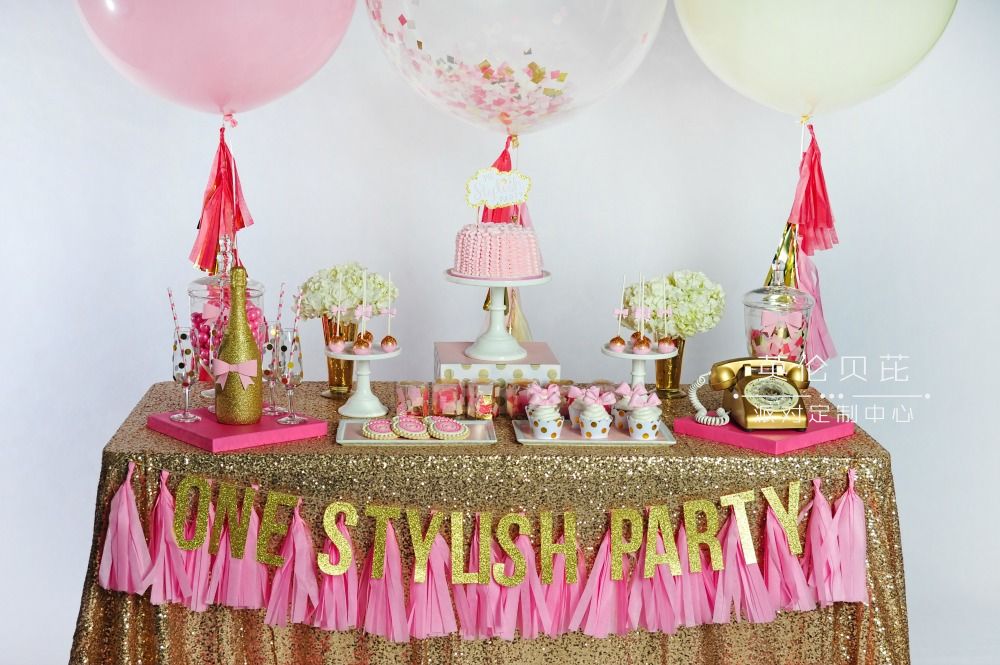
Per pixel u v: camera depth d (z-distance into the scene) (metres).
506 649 2.18
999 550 3.27
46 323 3.11
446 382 2.36
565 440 2.19
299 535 2.10
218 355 2.17
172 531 2.10
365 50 3.10
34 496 3.14
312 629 2.16
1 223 3.05
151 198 3.10
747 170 3.20
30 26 2.99
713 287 2.46
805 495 2.17
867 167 3.18
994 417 3.26
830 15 2.22
